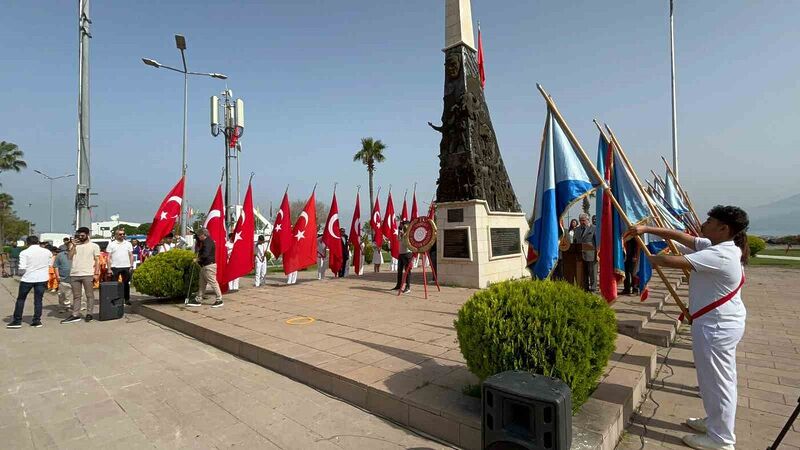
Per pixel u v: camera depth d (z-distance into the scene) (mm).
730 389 3225
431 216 10258
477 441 3357
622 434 3590
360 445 3520
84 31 12117
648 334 6188
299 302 9383
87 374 5352
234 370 5453
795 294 11250
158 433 3799
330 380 4609
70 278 8914
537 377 2750
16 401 4539
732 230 3324
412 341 5895
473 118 12398
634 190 5312
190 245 17250
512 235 13367
